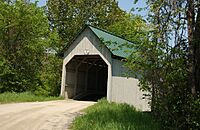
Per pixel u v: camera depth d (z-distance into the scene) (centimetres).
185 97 796
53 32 3091
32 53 2842
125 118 1082
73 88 2672
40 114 1395
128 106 1639
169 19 802
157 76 820
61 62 3347
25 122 1159
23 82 2753
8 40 2727
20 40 2770
